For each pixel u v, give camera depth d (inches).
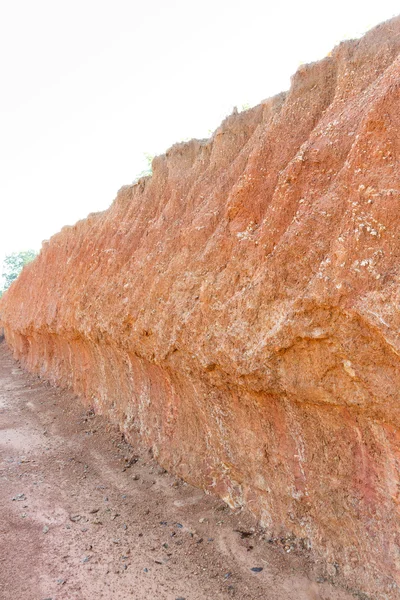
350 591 135.9
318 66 178.7
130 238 299.1
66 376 441.4
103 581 157.9
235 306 160.1
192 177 255.1
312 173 153.9
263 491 171.8
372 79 153.6
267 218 163.2
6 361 697.6
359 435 131.0
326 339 125.2
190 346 179.3
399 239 115.0
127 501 212.1
